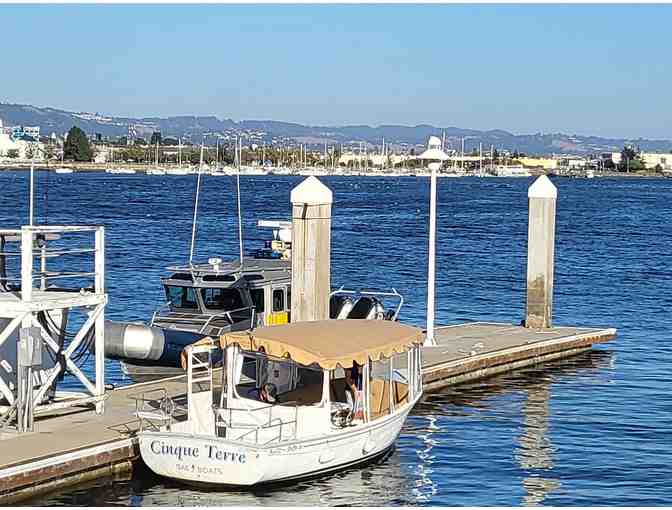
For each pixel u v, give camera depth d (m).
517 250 83.25
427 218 125.38
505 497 22.80
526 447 26.53
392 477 23.95
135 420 24.89
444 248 84.19
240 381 26.17
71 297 24.94
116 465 22.78
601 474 24.45
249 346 23.31
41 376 26.09
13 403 24.20
